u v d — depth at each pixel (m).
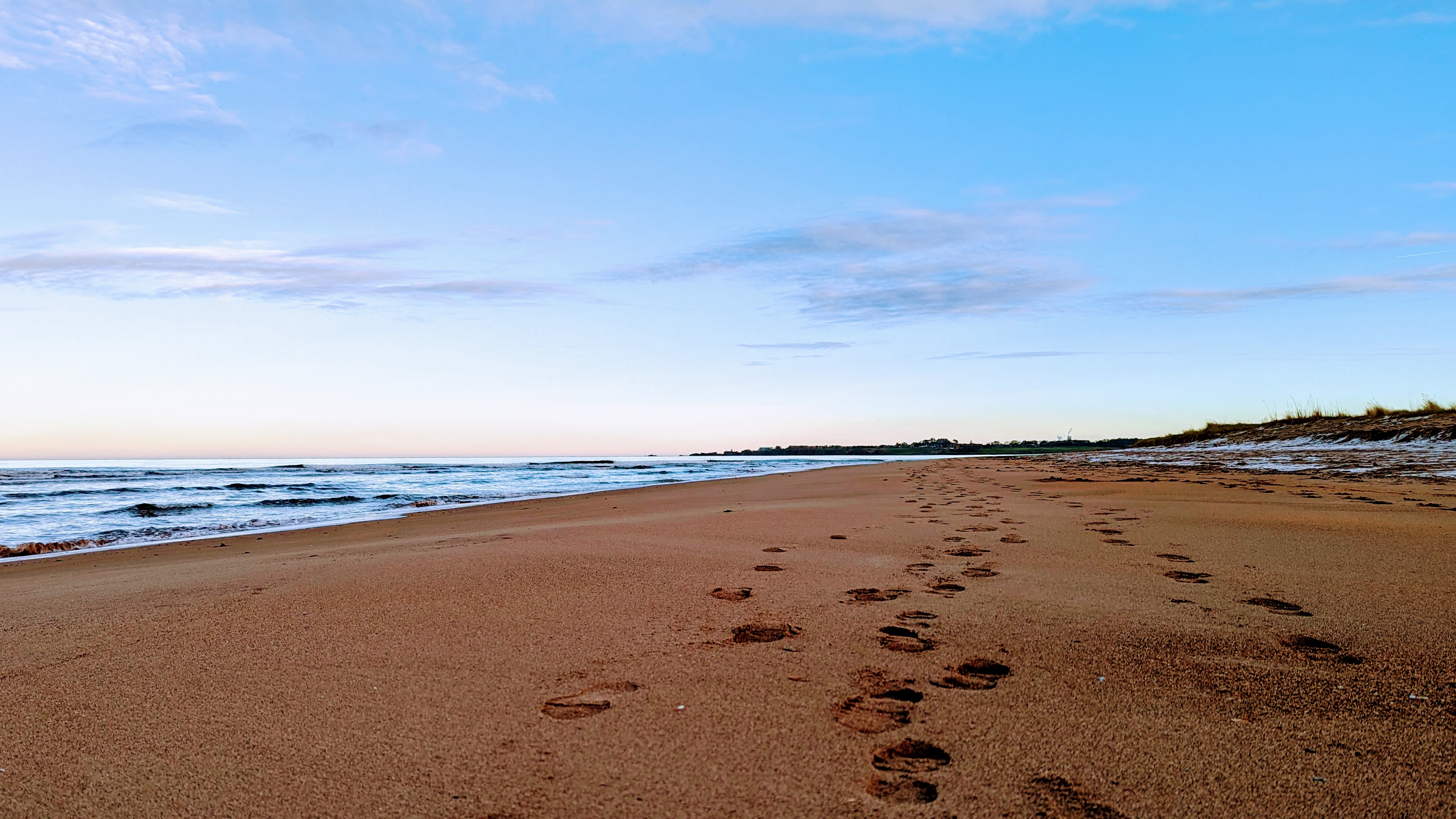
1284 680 2.70
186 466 65.00
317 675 2.96
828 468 30.09
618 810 1.88
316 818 1.88
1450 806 1.83
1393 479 11.45
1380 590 4.04
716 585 4.53
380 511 13.29
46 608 4.46
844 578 4.68
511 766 2.13
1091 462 21.80
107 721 2.54
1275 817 1.80
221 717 2.55
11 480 26.62
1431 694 2.54
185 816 1.90
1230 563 4.87
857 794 1.94
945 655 3.06
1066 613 3.68
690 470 37.00
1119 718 2.38
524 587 4.54
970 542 6.05
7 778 2.14
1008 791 1.94
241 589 4.80
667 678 2.85
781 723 2.40
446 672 2.97
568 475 30.70
